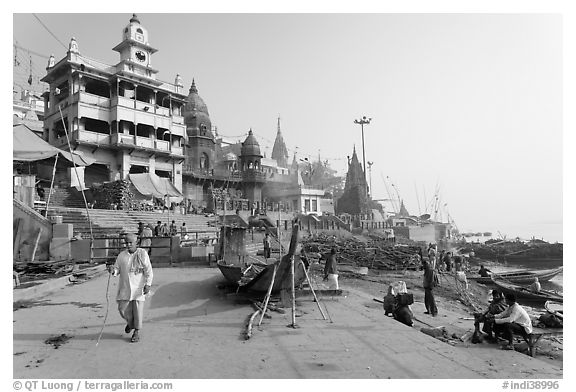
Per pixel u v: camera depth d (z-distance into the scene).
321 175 93.38
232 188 53.50
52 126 39.28
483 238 88.06
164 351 5.62
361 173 69.56
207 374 4.79
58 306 8.68
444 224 70.44
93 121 39.06
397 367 5.16
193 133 52.28
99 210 25.47
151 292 10.20
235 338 6.29
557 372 5.57
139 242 17.94
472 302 15.83
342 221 55.62
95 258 16.67
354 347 5.91
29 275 12.56
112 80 38.78
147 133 42.81
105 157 37.38
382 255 28.08
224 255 13.33
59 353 5.50
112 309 8.38
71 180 32.22
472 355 5.97
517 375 5.36
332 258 11.55
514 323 7.26
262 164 69.94
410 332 6.81
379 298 12.62
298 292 10.24
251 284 9.13
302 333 6.63
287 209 56.81
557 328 9.68
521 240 57.78
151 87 41.84
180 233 23.33
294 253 8.17
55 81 39.44
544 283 29.12
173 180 43.75
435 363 5.38
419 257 27.36
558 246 48.06
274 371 4.90
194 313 8.07
